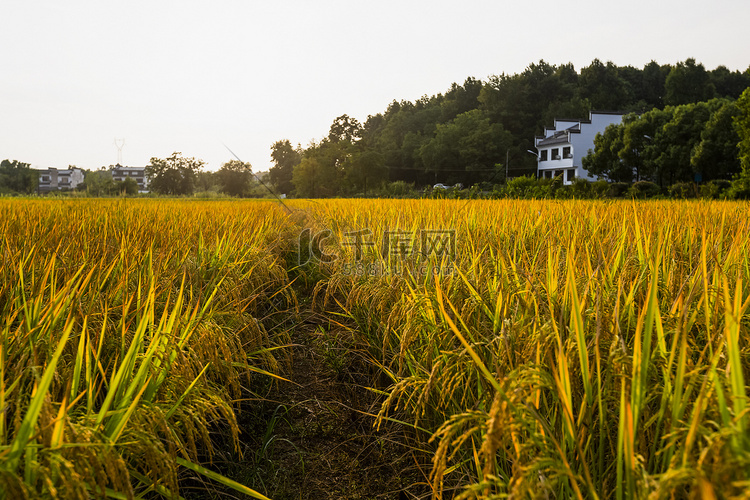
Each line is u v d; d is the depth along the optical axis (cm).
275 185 8419
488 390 223
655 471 180
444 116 11250
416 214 869
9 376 199
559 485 190
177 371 243
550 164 7181
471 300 287
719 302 228
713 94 9619
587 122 6538
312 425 357
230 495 269
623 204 1030
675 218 602
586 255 315
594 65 10769
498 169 7819
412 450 302
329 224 1045
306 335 533
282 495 282
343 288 569
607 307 241
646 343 176
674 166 4231
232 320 366
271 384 404
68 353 244
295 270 839
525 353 214
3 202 1544
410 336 290
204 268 452
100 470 153
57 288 330
